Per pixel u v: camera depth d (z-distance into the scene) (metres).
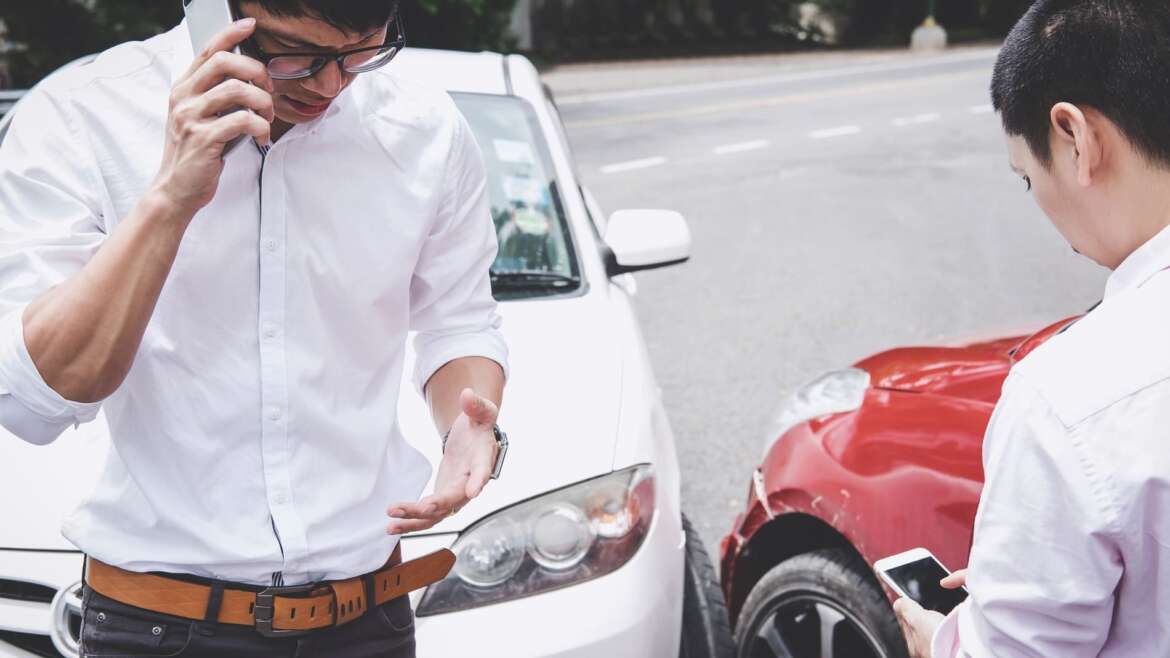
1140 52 1.05
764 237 7.88
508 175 3.10
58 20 11.09
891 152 11.33
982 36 26.59
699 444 4.41
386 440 1.54
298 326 1.43
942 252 7.45
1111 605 1.08
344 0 1.22
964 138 12.14
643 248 3.12
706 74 19.09
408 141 1.49
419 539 2.05
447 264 1.62
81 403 1.27
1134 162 1.08
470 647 2.00
